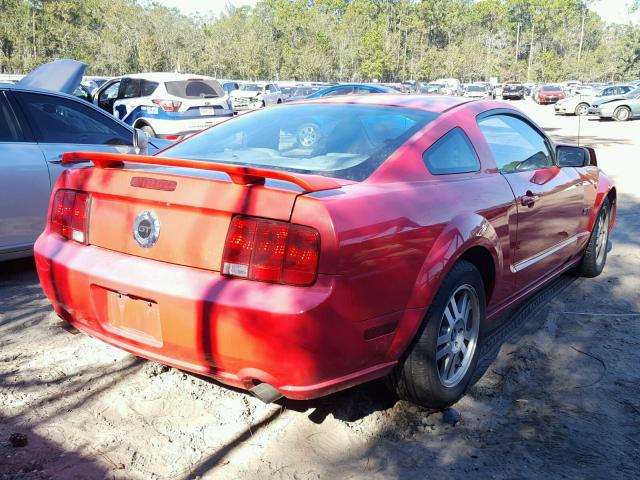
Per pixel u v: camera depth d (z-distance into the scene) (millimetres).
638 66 108000
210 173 2590
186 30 81062
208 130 3582
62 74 6859
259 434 2746
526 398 3141
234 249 2340
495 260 3164
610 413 3008
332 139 3059
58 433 2686
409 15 107000
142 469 2473
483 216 3072
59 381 3137
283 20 89125
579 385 3289
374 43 87250
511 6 134625
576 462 2604
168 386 3119
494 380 3322
